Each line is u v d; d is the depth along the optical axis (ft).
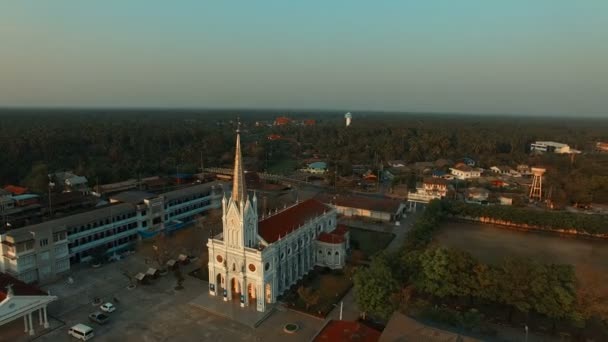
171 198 383.65
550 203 508.12
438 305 231.71
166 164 636.48
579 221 402.11
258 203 474.90
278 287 250.98
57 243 276.00
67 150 631.15
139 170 597.52
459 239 388.57
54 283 267.39
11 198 414.62
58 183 497.46
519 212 427.33
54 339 204.13
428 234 349.20
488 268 231.09
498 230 421.59
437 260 234.38
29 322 206.28
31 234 260.42
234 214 230.27
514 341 201.36
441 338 157.38
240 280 236.02
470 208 446.60
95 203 457.68
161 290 258.98
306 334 210.18
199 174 631.97
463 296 238.68
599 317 208.23
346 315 230.07
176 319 224.53
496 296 219.20
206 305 237.86
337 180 620.49
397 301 208.33
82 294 252.62
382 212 432.66
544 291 210.79
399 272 241.14
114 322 220.84
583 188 514.68
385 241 361.10
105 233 321.11
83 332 202.18
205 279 274.16
